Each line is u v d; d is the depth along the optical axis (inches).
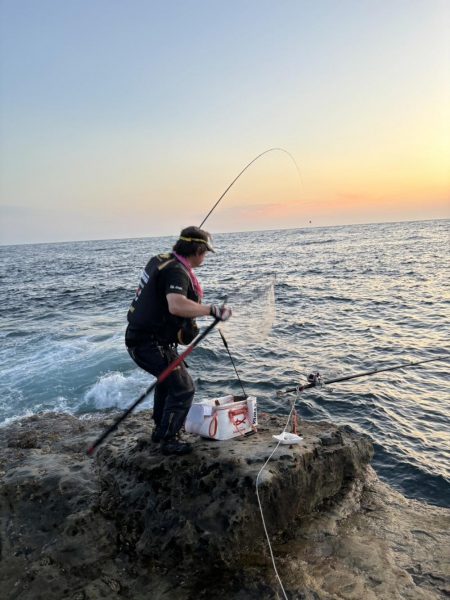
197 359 436.1
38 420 279.1
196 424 171.6
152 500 151.3
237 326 177.5
